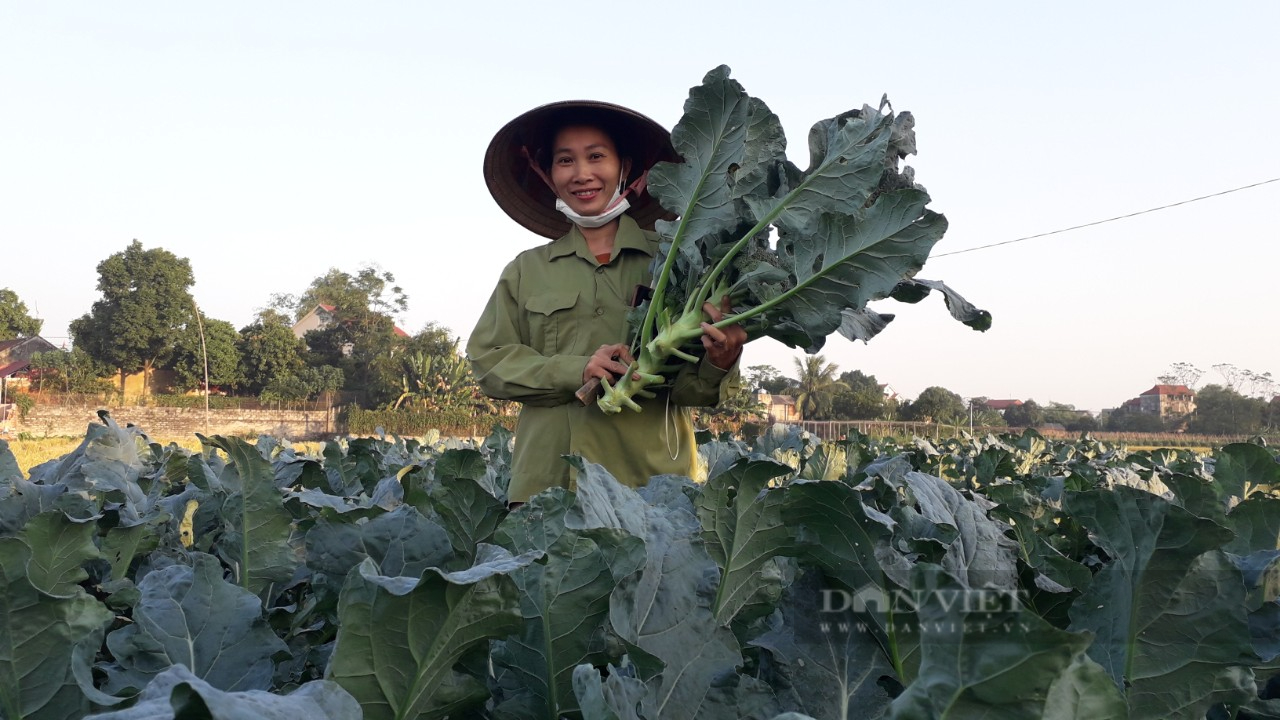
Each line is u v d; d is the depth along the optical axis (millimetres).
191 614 913
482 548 775
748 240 1907
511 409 59781
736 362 2229
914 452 3115
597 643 832
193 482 1701
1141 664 792
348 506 1125
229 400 55812
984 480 2750
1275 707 875
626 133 2695
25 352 63062
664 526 962
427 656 675
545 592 801
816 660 787
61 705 800
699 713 788
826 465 2539
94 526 1005
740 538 927
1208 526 754
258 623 926
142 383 57938
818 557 809
